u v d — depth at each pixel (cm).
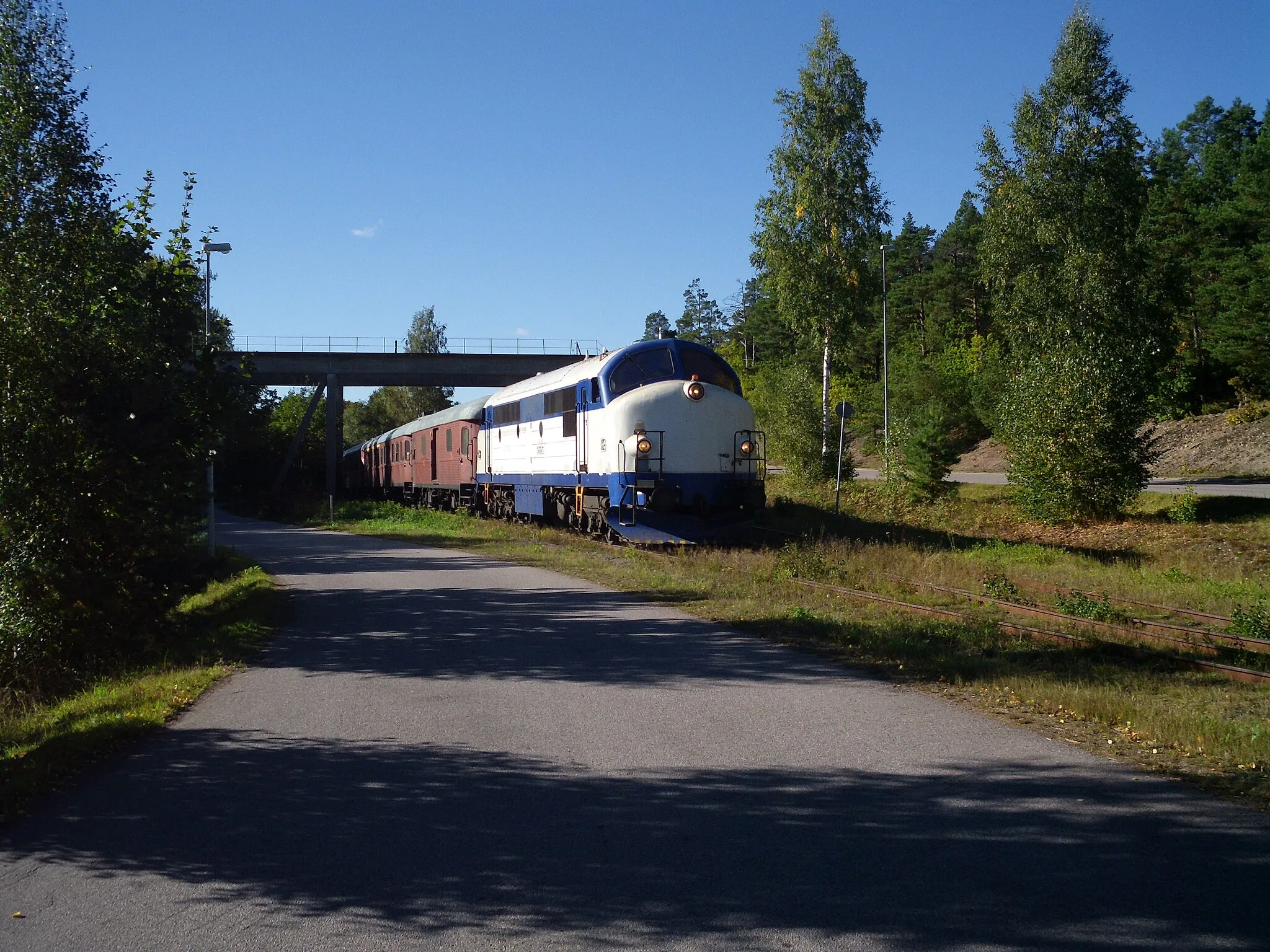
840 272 3538
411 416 8525
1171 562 1836
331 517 3659
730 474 1964
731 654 996
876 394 5606
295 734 732
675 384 1955
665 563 1766
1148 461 2403
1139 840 493
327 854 501
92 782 625
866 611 1262
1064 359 2441
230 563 2025
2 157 1127
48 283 1117
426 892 453
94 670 1106
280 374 4622
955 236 7462
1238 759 621
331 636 1171
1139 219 2973
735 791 581
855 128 3547
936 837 504
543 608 1340
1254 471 3328
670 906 432
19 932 421
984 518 2614
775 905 430
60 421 1087
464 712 787
